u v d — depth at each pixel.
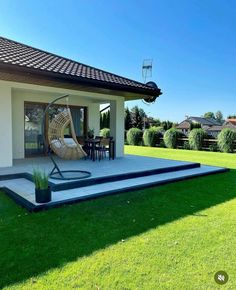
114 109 10.42
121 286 2.44
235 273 2.67
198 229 3.78
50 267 2.74
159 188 6.25
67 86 8.30
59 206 4.66
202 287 2.44
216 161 11.73
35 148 10.58
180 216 4.33
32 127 10.41
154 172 7.63
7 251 3.07
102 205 4.82
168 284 2.48
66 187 5.61
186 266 2.78
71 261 2.86
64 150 6.37
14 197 5.07
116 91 9.12
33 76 6.84
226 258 2.96
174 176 7.36
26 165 8.10
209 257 2.97
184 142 18.47
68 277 2.57
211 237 3.51
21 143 10.02
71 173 6.85
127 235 3.54
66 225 3.86
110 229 3.74
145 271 2.68
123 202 5.03
